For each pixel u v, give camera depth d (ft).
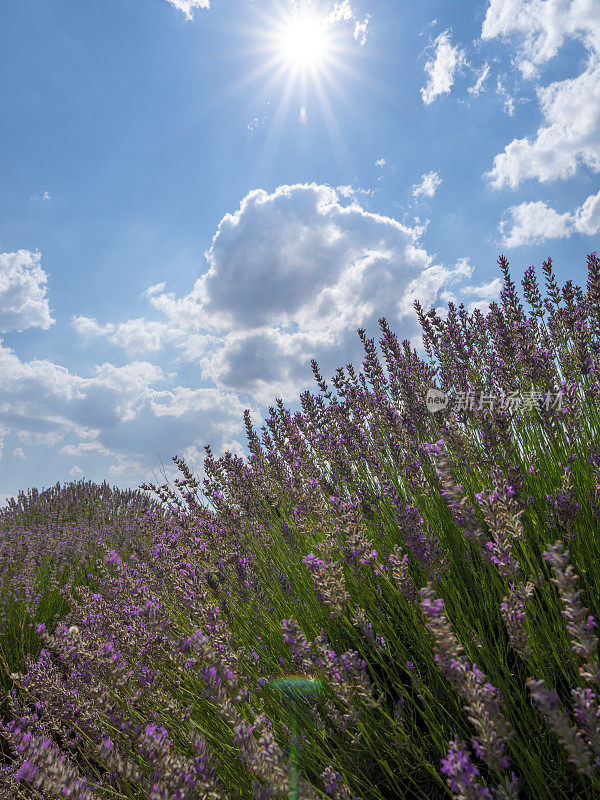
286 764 4.83
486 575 8.35
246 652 7.91
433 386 11.71
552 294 12.01
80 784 5.08
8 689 12.60
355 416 14.02
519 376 11.71
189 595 9.71
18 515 34.37
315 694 7.63
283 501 13.43
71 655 8.08
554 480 9.23
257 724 5.60
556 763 5.79
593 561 7.34
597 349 10.57
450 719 6.75
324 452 12.82
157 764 4.91
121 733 6.56
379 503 11.11
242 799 6.02
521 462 9.15
